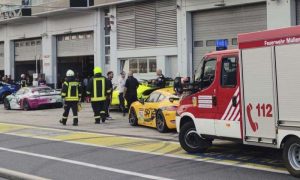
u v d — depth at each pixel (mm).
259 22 21562
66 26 33656
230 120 9680
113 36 29609
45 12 33375
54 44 35344
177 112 11203
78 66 34031
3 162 10359
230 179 8297
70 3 30625
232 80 9648
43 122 19047
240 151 11211
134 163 9984
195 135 10938
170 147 11984
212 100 10172
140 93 19672
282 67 8445
